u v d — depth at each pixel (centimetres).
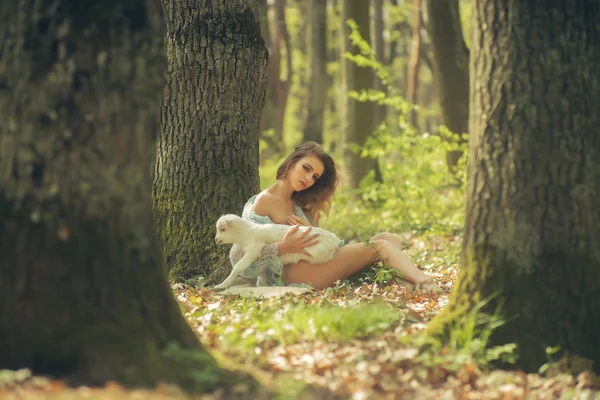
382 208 1446
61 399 329
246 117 806
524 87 452
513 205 454
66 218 381
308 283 707
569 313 448
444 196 1445
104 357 373
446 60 1605
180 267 775
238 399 362
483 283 461
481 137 468
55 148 379
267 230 695
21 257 378
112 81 388
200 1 795
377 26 2836
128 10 394
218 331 502
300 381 393
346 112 1794
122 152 392
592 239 452
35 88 379
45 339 374
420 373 413
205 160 791
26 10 382
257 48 810
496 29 461
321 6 2130
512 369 443
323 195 767
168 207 796
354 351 443
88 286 382
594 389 422
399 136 1374
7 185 381
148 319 398
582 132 450
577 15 455
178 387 368
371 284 708
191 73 791
